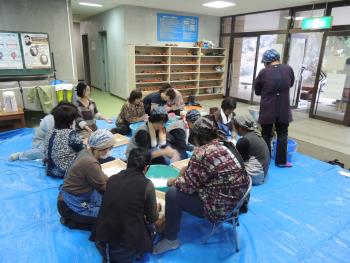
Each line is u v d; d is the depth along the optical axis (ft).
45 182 8.13
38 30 15.66
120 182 4.69
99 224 4.64
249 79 25.77
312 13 18.81
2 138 12.21
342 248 5.86
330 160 11.64
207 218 5.10
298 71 21.86
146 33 22.53
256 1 18.16
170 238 5.49
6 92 13.03
